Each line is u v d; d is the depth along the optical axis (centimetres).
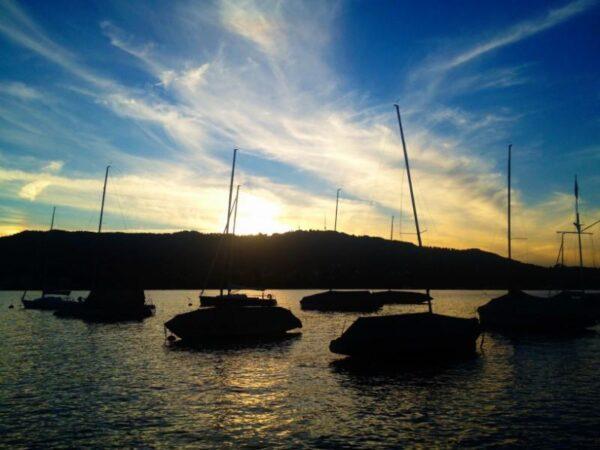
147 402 2067
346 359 3123
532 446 1557
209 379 2533
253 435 1664
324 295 7681
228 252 6975
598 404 2034
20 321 5634
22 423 1777
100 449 1534
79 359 3097
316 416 1878
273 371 2747
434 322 3133
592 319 4666
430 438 1633
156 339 4094
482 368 2828
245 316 4106
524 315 4728
